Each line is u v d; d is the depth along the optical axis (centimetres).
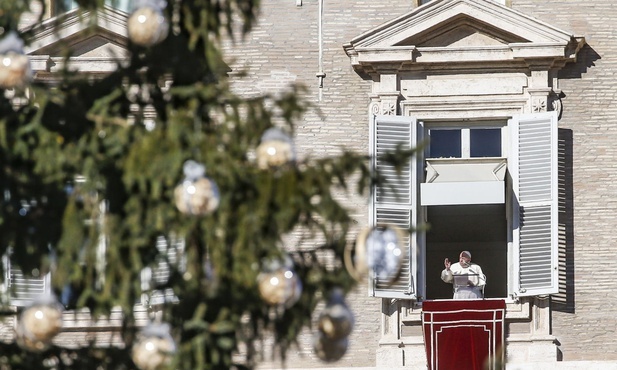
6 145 2309
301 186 2305
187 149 2248
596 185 4250
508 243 4238
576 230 4241
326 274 2395
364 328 4212
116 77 2431
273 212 2273
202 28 2384
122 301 2272
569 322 4219
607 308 4222
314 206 2316
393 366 4188
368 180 2375
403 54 4228
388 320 4209
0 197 2345
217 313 2311
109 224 2255
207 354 2284
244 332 2381
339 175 2358
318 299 2403
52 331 2245
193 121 2288
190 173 2192
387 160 2398
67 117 2366
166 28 2298
